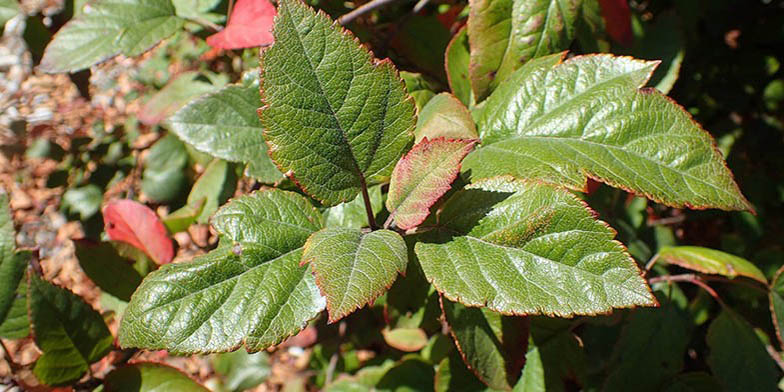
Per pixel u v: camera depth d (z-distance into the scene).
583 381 0.40
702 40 0.58
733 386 0.40
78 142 0.69
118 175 0.67
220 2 0.41
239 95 0.36
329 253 0.29
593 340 0.46
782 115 0.60
